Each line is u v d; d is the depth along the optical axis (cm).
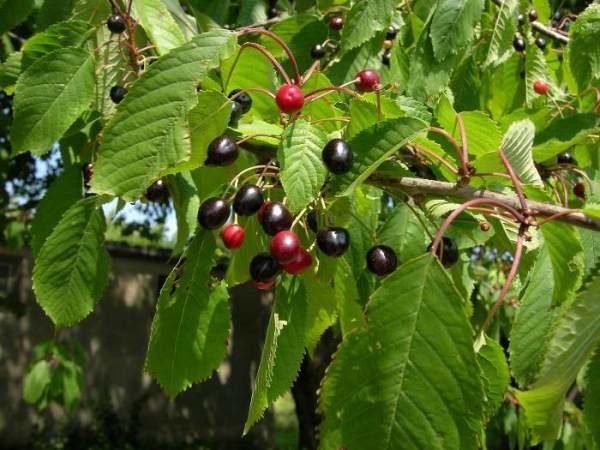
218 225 24
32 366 67
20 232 101
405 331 17
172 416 197
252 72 29
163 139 21
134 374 191
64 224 28
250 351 211
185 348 25
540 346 26
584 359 18
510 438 72
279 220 23
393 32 46
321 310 27
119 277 190
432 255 17
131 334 191
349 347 17
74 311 29
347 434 17
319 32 42
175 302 25
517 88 45
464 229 29
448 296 17
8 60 31
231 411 206
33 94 28
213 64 22
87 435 180
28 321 173
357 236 32
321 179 22
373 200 32
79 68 29
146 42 33
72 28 30
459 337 16
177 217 31
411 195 24
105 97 32
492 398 23
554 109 43
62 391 67
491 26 42
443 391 16
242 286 209
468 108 43
